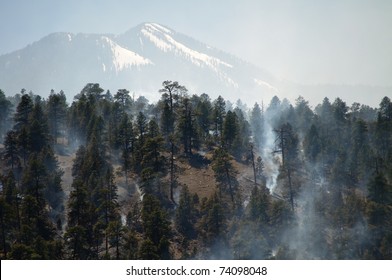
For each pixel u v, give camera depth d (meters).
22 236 100.19
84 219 110.19
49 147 143.38
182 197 123.56
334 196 125.25
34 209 108.62
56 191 129.38
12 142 141.12
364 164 144.62
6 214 100.56
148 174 125.56
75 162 144.50
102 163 137.25
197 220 122.50
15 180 132.62
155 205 115.62
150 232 107.06
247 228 107.38
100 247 110.94
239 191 138.00
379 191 118.12
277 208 114.56
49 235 108.31
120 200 131.25
